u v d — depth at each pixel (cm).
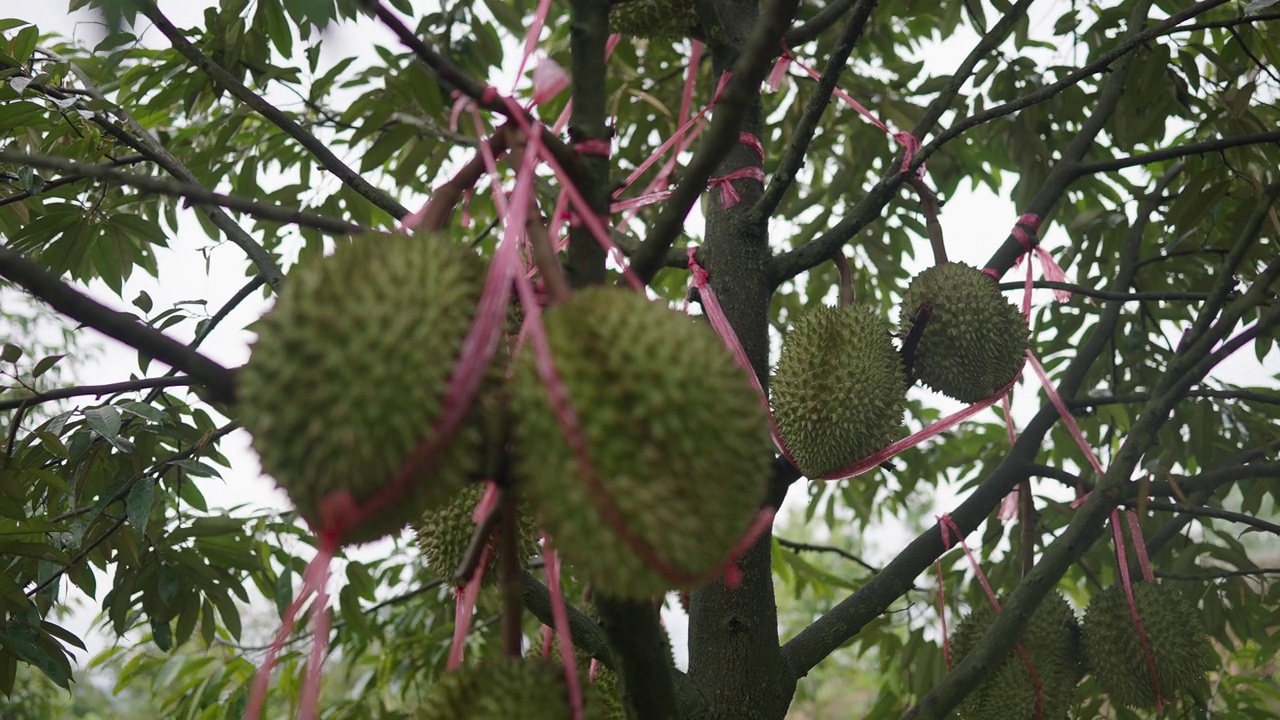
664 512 117
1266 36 308
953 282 257
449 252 131
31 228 298
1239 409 360
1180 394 264
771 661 243
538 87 146
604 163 149
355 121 352
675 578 118
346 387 117
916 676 366
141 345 129
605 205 149
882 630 404
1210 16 351
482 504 146
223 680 357
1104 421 397
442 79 136
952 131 248
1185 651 271
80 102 262
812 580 456
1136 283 380
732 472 123
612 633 142
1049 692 277
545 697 135
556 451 118
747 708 238
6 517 228
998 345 257
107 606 288
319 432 117
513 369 124
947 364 257
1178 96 329
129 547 258
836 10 292
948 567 397
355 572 362
